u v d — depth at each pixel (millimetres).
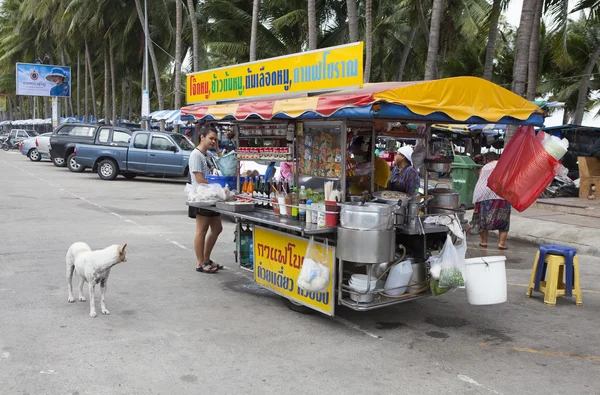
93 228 9547
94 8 26344
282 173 5898
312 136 5500
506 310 5738
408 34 24484
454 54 26516
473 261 4930
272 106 5105
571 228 9977
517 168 5289
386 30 23891
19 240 8320
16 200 12727
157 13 25828
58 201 12883
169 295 5875
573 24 23828
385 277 5000
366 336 4816
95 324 4871
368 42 14281
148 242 8547
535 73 13430
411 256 5180
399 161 5762
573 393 3766
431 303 5934
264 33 23766
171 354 4254
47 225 9656
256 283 6250
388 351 4469
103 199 13602
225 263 7430
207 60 27156
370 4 14211
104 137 18875
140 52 29266
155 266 7117
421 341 4730
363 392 3693
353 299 4766
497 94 4902
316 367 4094
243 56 24719
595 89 27703
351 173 5223
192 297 5828
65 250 7738
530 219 11078
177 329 4832
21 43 41594
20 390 3568
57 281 6199
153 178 20344
